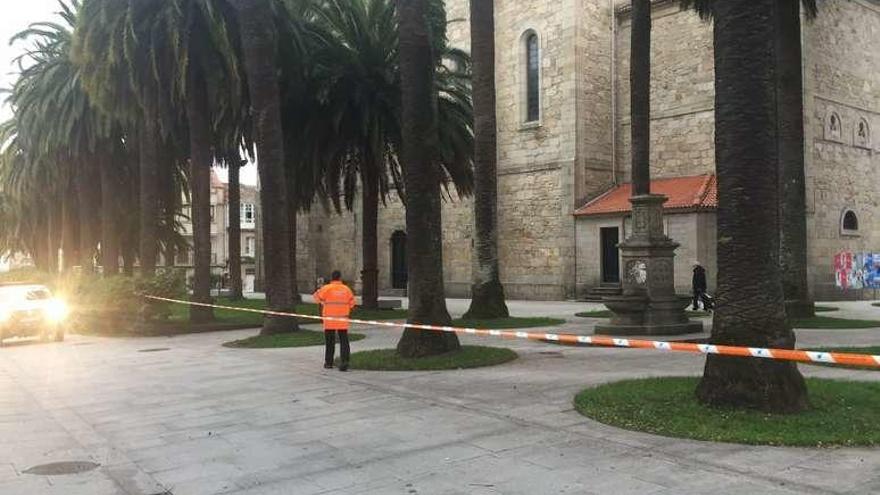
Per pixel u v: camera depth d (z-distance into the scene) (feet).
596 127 109.60
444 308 41.91
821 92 99.40
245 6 58.49
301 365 42.27
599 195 109.29
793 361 24.68
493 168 67.67
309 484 19.25
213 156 113.60
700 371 35.22
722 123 25.07
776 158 25.05
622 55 111.65
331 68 77.56
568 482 18.30
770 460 19.25
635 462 19.75
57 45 100.17
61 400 34.01
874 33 111.34
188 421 27.99
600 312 76.84
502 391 31.19
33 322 63.46
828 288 97.86
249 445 23.73
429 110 41.83
